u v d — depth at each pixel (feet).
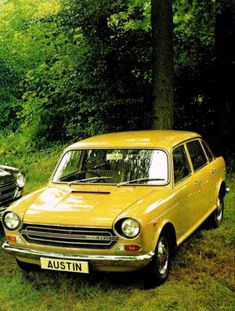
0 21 58.90
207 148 24.14
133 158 19.71
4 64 54.54
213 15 40.01
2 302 17.28
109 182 19.40
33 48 54.65
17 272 19.80
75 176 20.25
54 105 47.03
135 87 37.19
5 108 55.06
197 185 20.92
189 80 37.73
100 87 37.01
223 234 23.02
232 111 37.60
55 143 48.91
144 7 40.91
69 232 16.80
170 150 19.67
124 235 16.21
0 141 52.47
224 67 36.73
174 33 38.86
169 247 18.39
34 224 17.35
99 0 35.73
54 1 53.16
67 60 40.06
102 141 21.12
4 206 24.29
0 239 24.31
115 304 16.58
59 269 17.04
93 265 16.63
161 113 32.63
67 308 16.53
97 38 35.96
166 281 18.06
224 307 15.94
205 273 18.69
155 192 18.29
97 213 16.78
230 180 33.30
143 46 36.96
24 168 41.34
